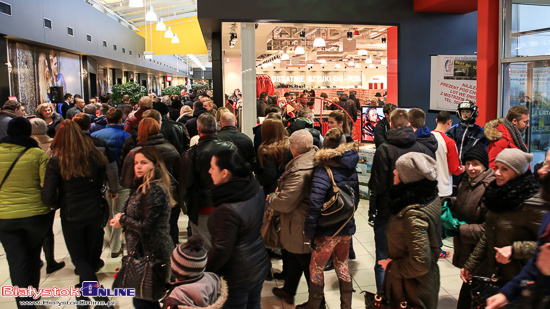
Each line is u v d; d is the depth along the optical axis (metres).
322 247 2.96
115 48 20.06
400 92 7.66
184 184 3.42
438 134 4.02
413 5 7.54
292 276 3.40
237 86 17.17
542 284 1.54
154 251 2.46
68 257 4.47
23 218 3.05
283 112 7.59
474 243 2.62
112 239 4.42
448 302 3.41
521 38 5.20
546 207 1.97
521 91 5.20
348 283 3.12
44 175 3.10
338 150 2.89
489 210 2.24
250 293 2.47
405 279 2.27
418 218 2.13
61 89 11.10
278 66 20.81
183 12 22.41
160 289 2.45
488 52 5.43
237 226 2.24
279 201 2.94
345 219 2.92
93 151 3.14
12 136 3.11
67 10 14.23
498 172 2.15
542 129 4.99
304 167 2.97
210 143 3.44
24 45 12.23
